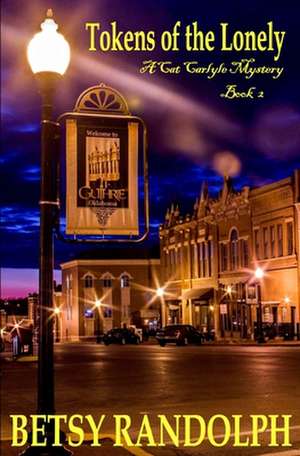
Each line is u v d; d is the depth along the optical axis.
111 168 9.36
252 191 56.50
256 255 56.12
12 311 118.50
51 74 8.62
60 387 20.23
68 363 31.38
